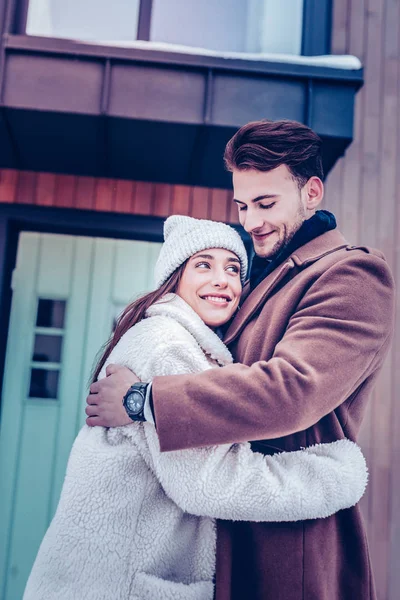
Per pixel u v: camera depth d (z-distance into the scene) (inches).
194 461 35.4
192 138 86.5
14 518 121.3
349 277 40.7
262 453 39.6
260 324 42.7
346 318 39.1
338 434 39.9
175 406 34.9
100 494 36.0
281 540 38.0
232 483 34.7
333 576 38.8
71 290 129.3
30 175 100.2
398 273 102.3
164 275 44.7
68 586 34.9
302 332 38.3
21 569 119.9
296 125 46.2
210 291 42.9
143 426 37.8
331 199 103.1
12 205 99.8
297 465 37.1
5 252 99.3
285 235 46.6
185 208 101.2
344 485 36.6
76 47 82.3
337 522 40.1
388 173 104.4
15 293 127.5
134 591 35.5
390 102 105.7
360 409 43.6
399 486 97.7
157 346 38.9
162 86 83.5
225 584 36.9
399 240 103.0
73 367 127.2
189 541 38.5
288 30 103.1
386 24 106.7
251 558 38.7
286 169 45.5
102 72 83.0
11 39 82.0
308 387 35.6
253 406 34.9
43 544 36.9
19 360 126.1
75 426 125.6
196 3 102.0
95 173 100.0
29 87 81.7
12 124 85.0
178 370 38.2
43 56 82.5
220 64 83.9
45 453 124.1
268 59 84.9
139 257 131.4
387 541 96.4
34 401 125.5
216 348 41.1
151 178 100.2
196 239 43.2
